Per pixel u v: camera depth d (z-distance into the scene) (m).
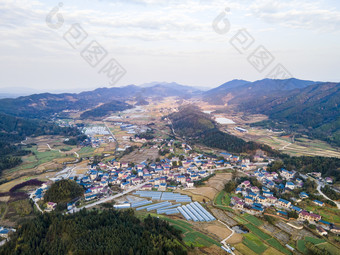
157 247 90.25
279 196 146.12
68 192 150.00
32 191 163.25
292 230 113.75
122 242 93.56
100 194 157.62
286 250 98.19
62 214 125.50
